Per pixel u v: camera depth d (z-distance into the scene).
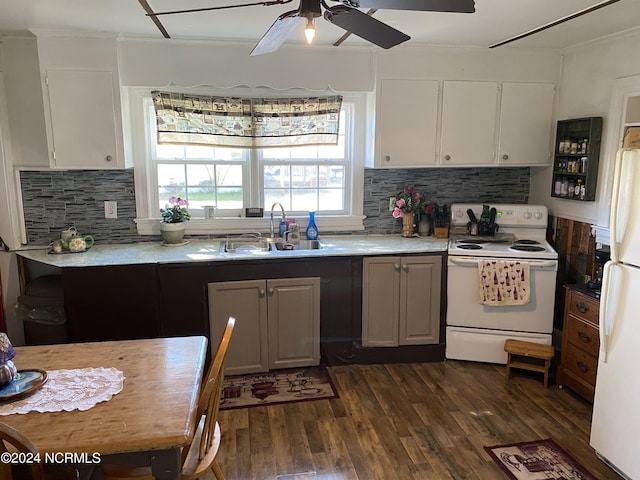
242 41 3.39
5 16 2.77
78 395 1.66
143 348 2.08
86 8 2.62
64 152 3.27
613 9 2.64
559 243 3.81
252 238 3.78
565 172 3.62
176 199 3.61
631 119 3.15
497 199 4.17
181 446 1.44
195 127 3.59
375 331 3.53
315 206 4.00
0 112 3.24
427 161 3.71
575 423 2.81
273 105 3.67
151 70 3.35
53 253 3.34
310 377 3.37
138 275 3.12
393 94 3.59
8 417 1.53
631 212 2.25
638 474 2.22
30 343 3.41
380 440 2.64
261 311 3.32
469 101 3.68
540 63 3.71
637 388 2.21
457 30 3.10
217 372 1.64
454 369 3.50
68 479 1.68
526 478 2.33
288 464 2.44
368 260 3.42
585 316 2.97
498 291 3.38
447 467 2.42
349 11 1.78
